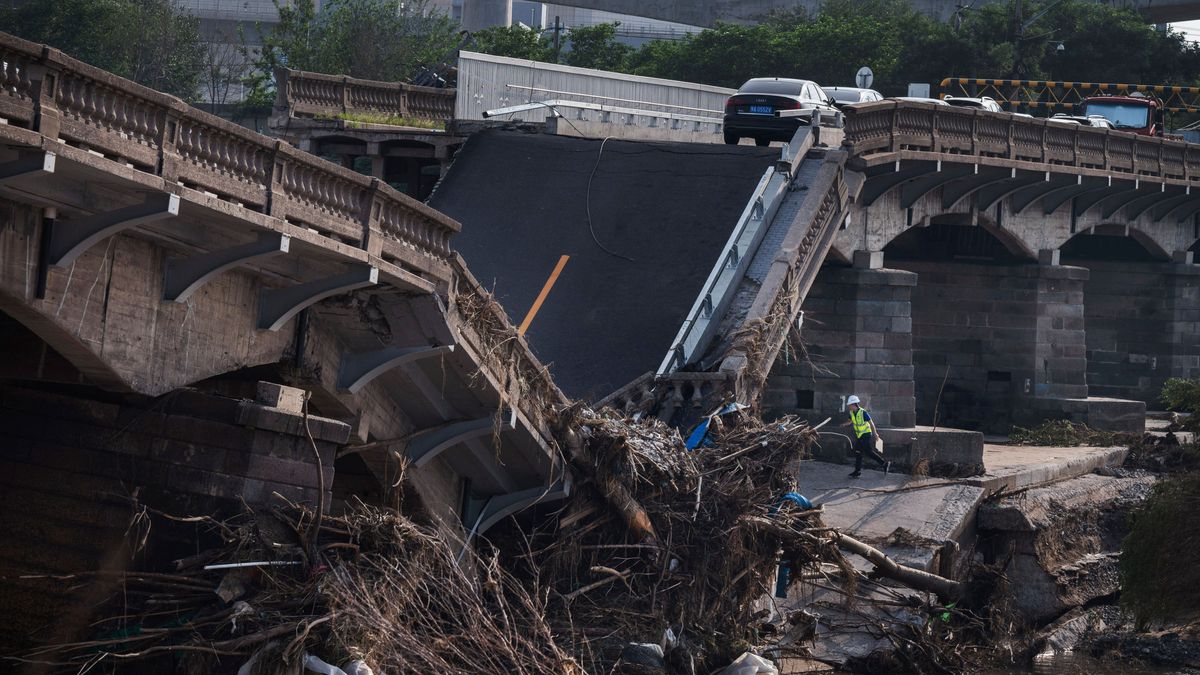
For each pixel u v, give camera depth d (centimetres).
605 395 4066
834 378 5653
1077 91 10188
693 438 3694
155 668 2444
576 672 2706
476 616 2603
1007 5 11944
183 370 2612
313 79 6281
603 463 3312
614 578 3216
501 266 4716
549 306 4509
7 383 2725
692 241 4762
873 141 5491
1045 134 6575
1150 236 8069
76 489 2681
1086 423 6938
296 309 2814
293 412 2770
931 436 5347
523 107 5869
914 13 11900
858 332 5666
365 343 3036
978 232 7206
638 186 5091
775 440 3600
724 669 3203
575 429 3338
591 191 5112
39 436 2706
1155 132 8681
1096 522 5488
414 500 3378
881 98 6750
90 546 2659
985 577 4456
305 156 2544
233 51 13338
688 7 13312
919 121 5822
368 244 2720
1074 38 11806
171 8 11369
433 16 11912
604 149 5394
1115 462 6281
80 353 2378
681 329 4297
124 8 10725
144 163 2186
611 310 4462
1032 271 7050
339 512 3036
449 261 3000
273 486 2697
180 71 10912
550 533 3434
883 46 10694
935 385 7169
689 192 5044
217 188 2358
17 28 10194
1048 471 5550
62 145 1994
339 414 3098
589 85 6638
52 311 2270
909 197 6041
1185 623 4494
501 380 3164
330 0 11506
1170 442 6638
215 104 11206
